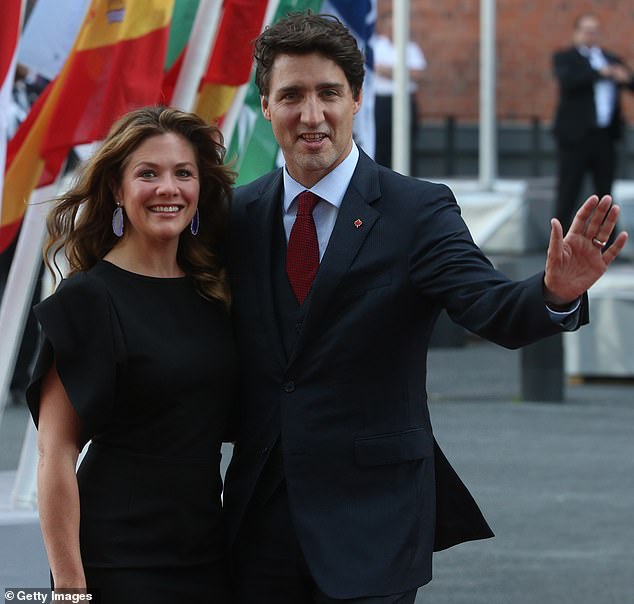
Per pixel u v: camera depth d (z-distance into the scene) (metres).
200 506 6.12
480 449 14.18
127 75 8.53
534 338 5.60
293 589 6.18
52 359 6.01
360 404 6.09
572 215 24.62
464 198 27.08
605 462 13.67
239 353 6.26
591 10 34.66
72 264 6.32
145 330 6.07
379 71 23.91
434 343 21.48
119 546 6.01
